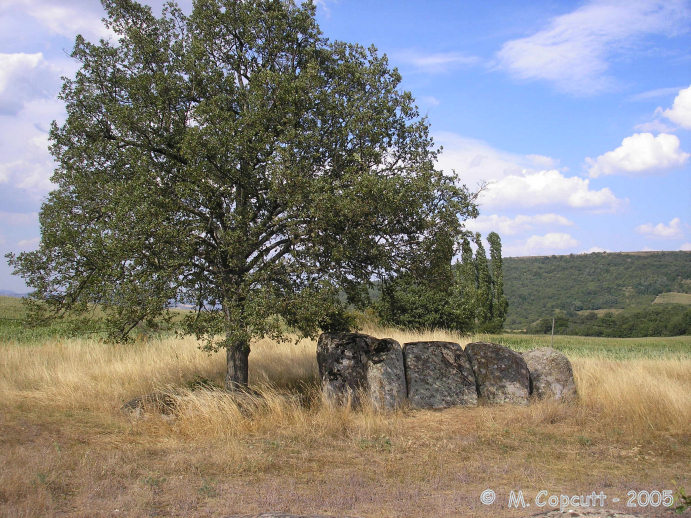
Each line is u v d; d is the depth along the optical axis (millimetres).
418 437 8945
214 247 9930
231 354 10617
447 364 11508
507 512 5566
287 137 9031
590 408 11039
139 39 9930
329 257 9633
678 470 7504
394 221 9977
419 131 10812
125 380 12039
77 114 10023
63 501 5430
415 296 24969
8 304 31672
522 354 12625
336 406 10422
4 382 11102
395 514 5469
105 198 9500
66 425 8703
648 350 24703
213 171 9086
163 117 9992
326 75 10828
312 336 10812
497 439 8867
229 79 10055
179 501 5578
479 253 39719
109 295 8672
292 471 6965
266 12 10531
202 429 8773
